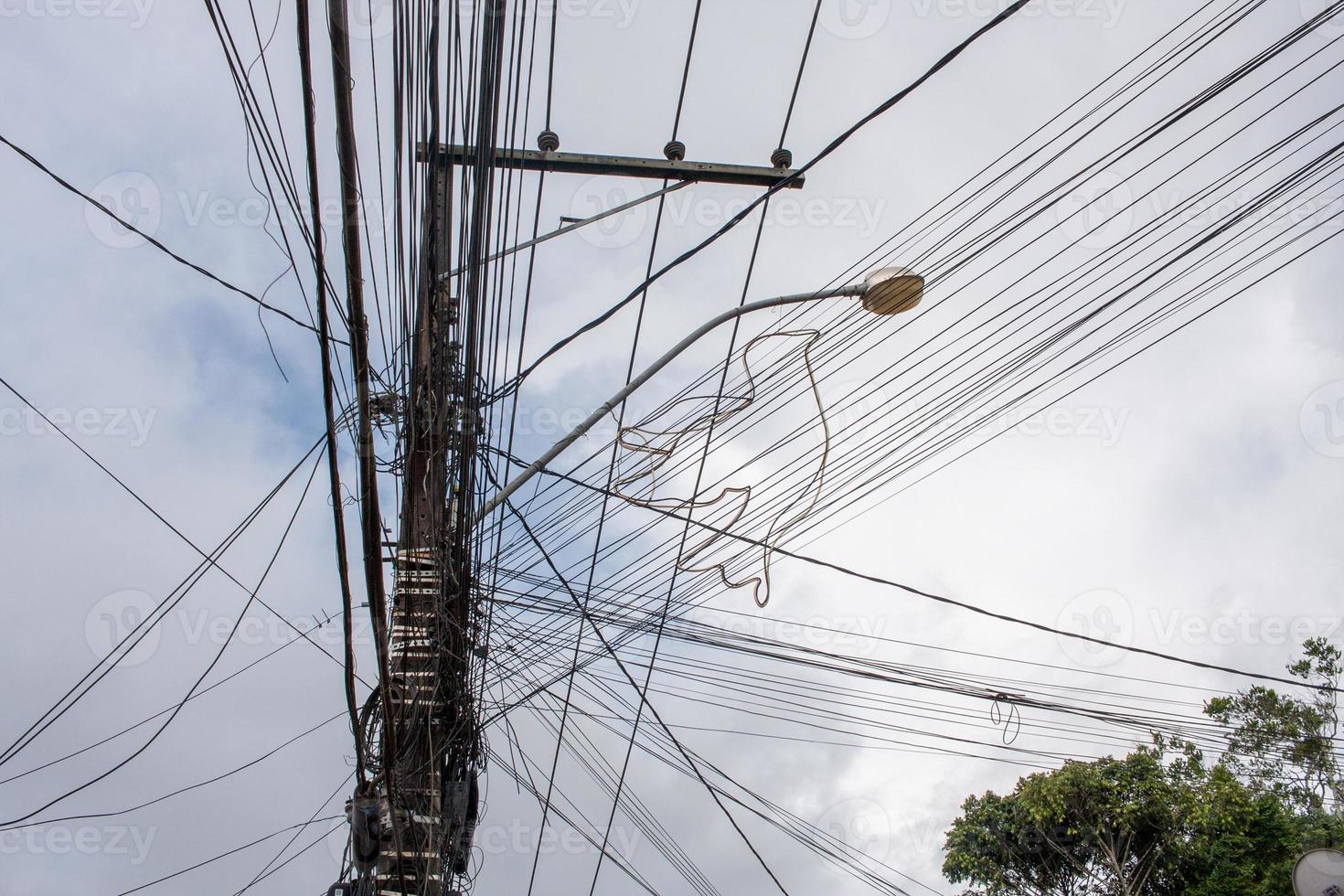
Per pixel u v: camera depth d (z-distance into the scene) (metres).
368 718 7.34
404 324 5.91
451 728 7.72
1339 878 7.16
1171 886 14.00
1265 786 13.80
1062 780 14.62
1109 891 14.32
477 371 6.33
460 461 6.74
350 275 4.37
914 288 5.83
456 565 7.09
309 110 3.88
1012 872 15.05
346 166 4.08
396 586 7.50
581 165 5.99
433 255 5.61
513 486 6.54
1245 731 13.46
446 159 5.30
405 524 6.95
